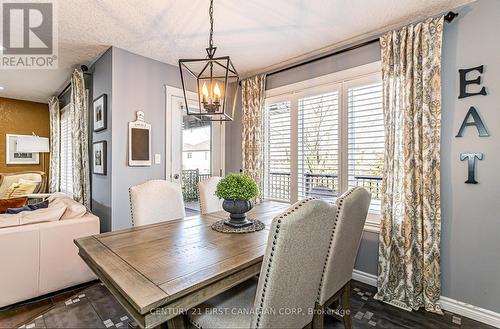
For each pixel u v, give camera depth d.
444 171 2.14
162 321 0.99
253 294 1.48
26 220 2.19
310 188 3.07
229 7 2.12
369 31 2.52
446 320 1.99
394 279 2.29
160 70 3.32
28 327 1.88
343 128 2.78
